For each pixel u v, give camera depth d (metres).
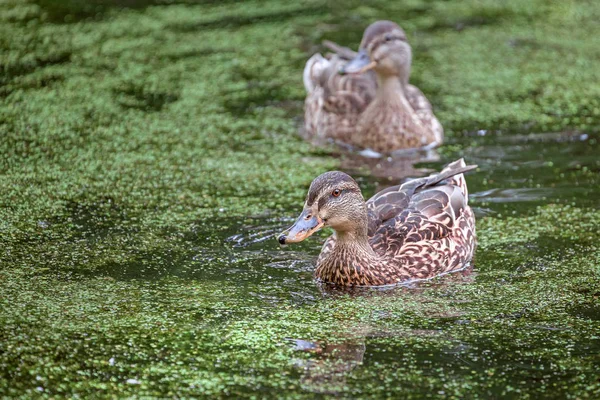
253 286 11.71
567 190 14.51
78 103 18.38
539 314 10.93
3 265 12.10
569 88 19.06
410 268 12.02
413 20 23.09
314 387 9.31
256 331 10.52
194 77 19.84
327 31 22.36
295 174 15.49
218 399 9.10
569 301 11.23
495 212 13.84
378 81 17.39
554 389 9.29
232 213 13.86
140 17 23.39
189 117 17.92
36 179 14.97
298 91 19.42
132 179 15.07
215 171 15.52
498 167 15.58
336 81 18.25
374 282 11.77
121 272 11.99
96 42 21.58
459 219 12.75
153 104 18.48
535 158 15.89
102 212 13.81
